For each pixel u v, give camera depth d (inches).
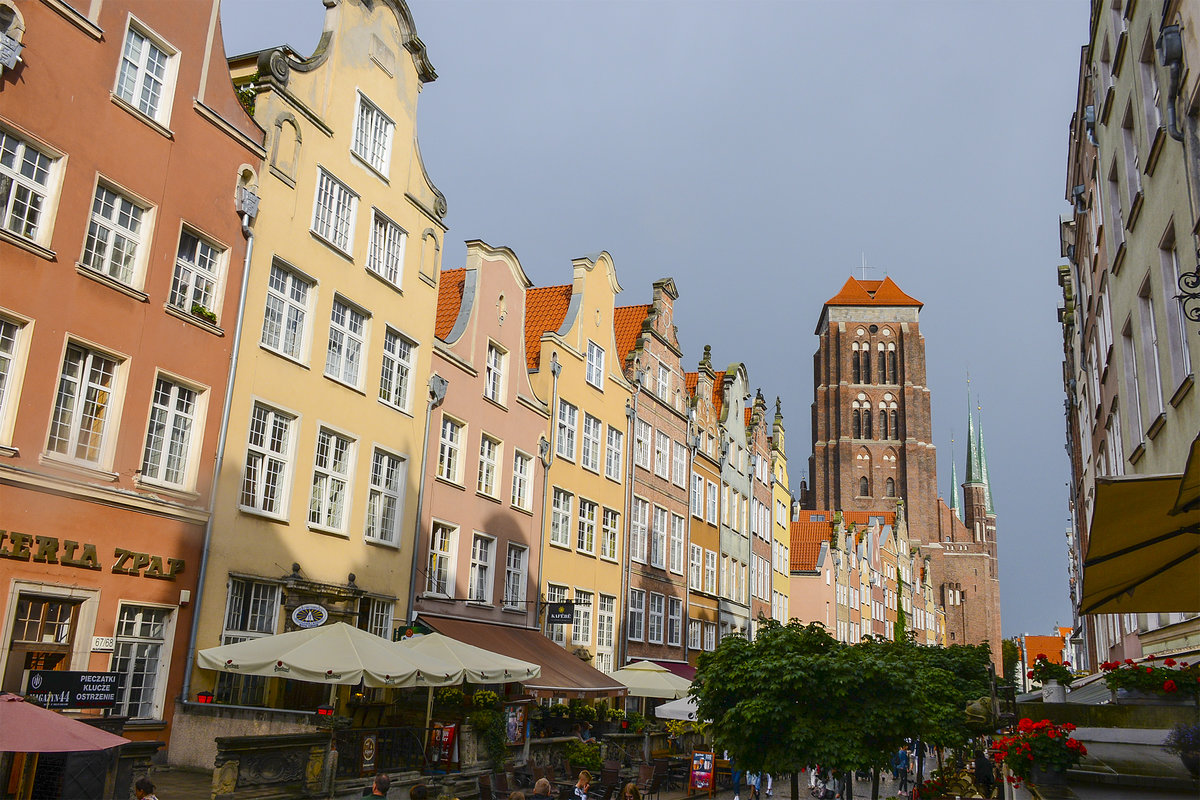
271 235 854.5
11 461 621.9
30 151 654.5
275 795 633.6
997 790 948.6
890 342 4953.3
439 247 1109.1
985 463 5546.3
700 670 745.0
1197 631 622.5
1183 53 498.3
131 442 709.9
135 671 703.7
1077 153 1037.8
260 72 872.9
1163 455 639.8
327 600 879.7
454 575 1100.5
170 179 754.8
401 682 714.8
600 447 1472.7
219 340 793.6
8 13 631.8
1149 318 681.0
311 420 890.1
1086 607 477.1
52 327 654.5
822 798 1284.4
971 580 5157.5
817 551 2883.9
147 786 516.4
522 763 967.6
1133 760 557.6
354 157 972.6
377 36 1022.4
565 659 1175.6
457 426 1139.9
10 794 516.4
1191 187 496.7
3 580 609.0
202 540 759.7
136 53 740.0
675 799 1109.7
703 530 1868.8
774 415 2551.7
